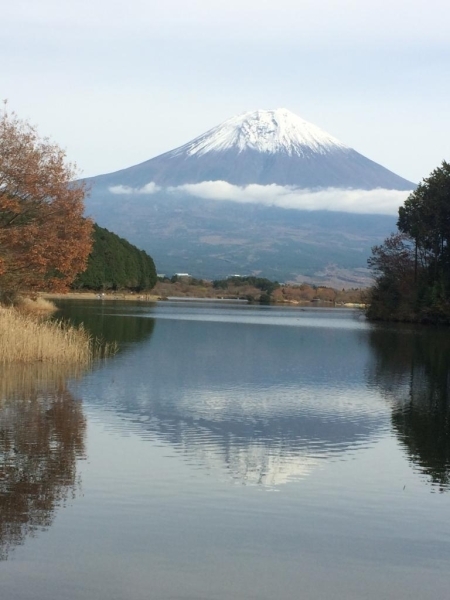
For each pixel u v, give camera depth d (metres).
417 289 85.81
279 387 30.38
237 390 29.12
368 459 18.58
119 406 24.52
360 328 72.75
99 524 13.53
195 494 15.34
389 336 62.09
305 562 12.27
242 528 13.59
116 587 11.25
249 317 88.31
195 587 11.34
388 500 15.31
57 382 29.05
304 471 17.36
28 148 42.59
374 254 96.25
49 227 42.69
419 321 84.81
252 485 16.06
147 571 11.77
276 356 43.06
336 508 14.77
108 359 37.91
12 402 24.55
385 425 22.91
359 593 11.32
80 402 24.98
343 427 22.47
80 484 15.72
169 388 28.86
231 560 12.26
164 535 13.14
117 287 135.00
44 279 45.09
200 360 39.44
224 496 15.27
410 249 90.44
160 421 22.42
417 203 86.31
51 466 16.98
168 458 18.05
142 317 75.50
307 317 94.94
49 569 11.74
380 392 29.69
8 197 41.94
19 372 31.19
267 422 22.91
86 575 11.57
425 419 23.97
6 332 33.81
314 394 28.75
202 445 19.52
